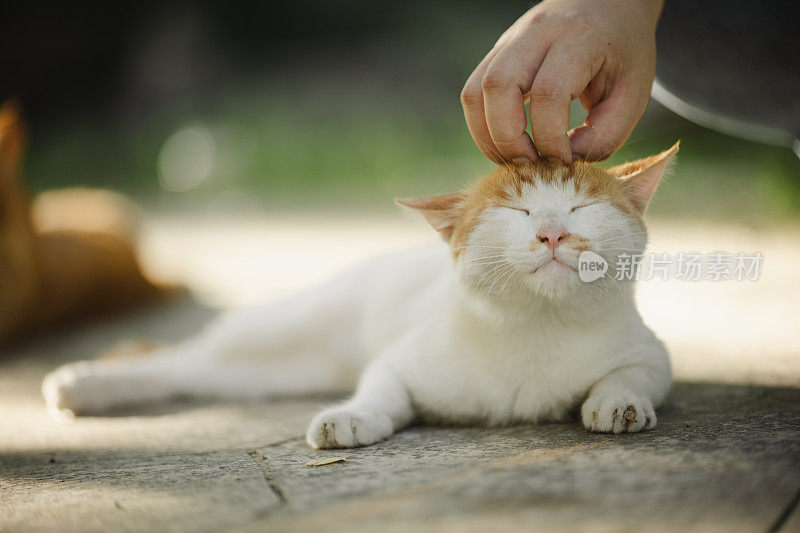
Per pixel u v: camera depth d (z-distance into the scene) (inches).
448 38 185.9
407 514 26.3
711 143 130.2
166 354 41.0
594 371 32.4
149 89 180.9
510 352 32.6
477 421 33.4
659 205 96.8
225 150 162.1
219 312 58.2
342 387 39.6
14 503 28.4
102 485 29.2
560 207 32.0
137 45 181.5
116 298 61.0
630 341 32.8
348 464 29.5
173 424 35.1
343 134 161.8
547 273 31.4
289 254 81.9
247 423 34.7
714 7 37.8
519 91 31.0
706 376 36.1
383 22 193.2
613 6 31.6
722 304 48.4
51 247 56.5
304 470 29.2
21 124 51.0
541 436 31.1
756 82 39.9
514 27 31.9
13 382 42.3
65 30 174.4
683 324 44.5
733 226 79.8
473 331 32.8
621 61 31.6
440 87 176.6
